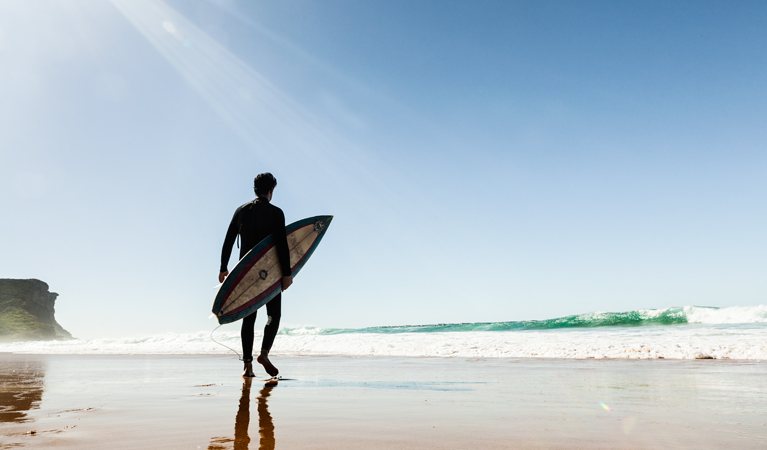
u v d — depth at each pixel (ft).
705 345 20.47
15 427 5.39
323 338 42.01
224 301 10.93
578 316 77.61
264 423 5.58
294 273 13.30
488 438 4.65
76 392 9.36
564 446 4.27
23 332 262.88
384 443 4.42
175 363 20.17
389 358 21.72
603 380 10.89
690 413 6.30
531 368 14.74
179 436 4.80
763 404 7.11
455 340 33.99
